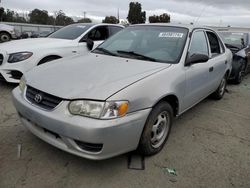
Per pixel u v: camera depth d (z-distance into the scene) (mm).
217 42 5004
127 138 2613
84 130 2400
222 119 4520
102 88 2607
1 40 15273
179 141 3588
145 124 2842
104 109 2465
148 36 3973
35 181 2611
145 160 3061
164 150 3311
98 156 2520
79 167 2861
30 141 3328
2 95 5035
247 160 3217
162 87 2979
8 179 2613
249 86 7164
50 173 2740
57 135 2664
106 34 7012
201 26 4434
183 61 3492
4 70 5246
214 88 4977
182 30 3930
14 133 3520
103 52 3945
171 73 3217
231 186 2713
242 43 7938
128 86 2664
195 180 2768
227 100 5672
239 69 7059
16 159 2941
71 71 3062
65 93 2602
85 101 2494
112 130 2451
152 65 3273
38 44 5746
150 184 2660
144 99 2727
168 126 3309
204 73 4082
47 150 3141
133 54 3684
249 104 5473
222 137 3812
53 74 3023
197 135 3820
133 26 4406
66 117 2498
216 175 2875
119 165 2932
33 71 3297
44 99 2715
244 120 4547
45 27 26469
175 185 2668
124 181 2680
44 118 2605
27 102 2855
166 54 3574
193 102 4008
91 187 2568
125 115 2561
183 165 3020
